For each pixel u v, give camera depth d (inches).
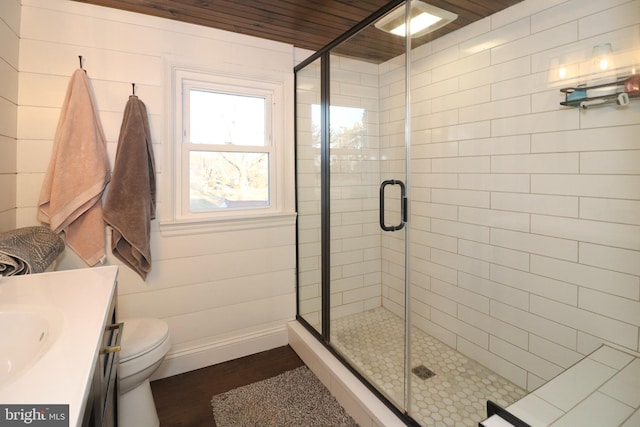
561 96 63.1
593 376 56.1
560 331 65.1
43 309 33.9
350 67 84.4
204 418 66.7
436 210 87.8
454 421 60.6
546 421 47.1
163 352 59.8
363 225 86.7
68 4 68.7
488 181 76.7
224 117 87.2
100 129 70.9
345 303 86.8
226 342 88.4
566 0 61.4
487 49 74.4
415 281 82.3
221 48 83.7
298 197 97.3
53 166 66.5
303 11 73.9
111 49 72.3
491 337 76.8
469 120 79.4
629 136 54.9
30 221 66.9
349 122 86.8
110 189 70.2
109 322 37.6
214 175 86.7
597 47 57.7
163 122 77.8
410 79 79.0
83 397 20.4
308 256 93.8
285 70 92.5
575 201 62.3
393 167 82.7
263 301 93.4
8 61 60.8
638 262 54.7
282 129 94.0
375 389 65.9
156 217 78.5
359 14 75.5
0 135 58.3
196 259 83.4
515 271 72.5
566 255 64.1
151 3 70.2
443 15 72.6
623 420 46.6
